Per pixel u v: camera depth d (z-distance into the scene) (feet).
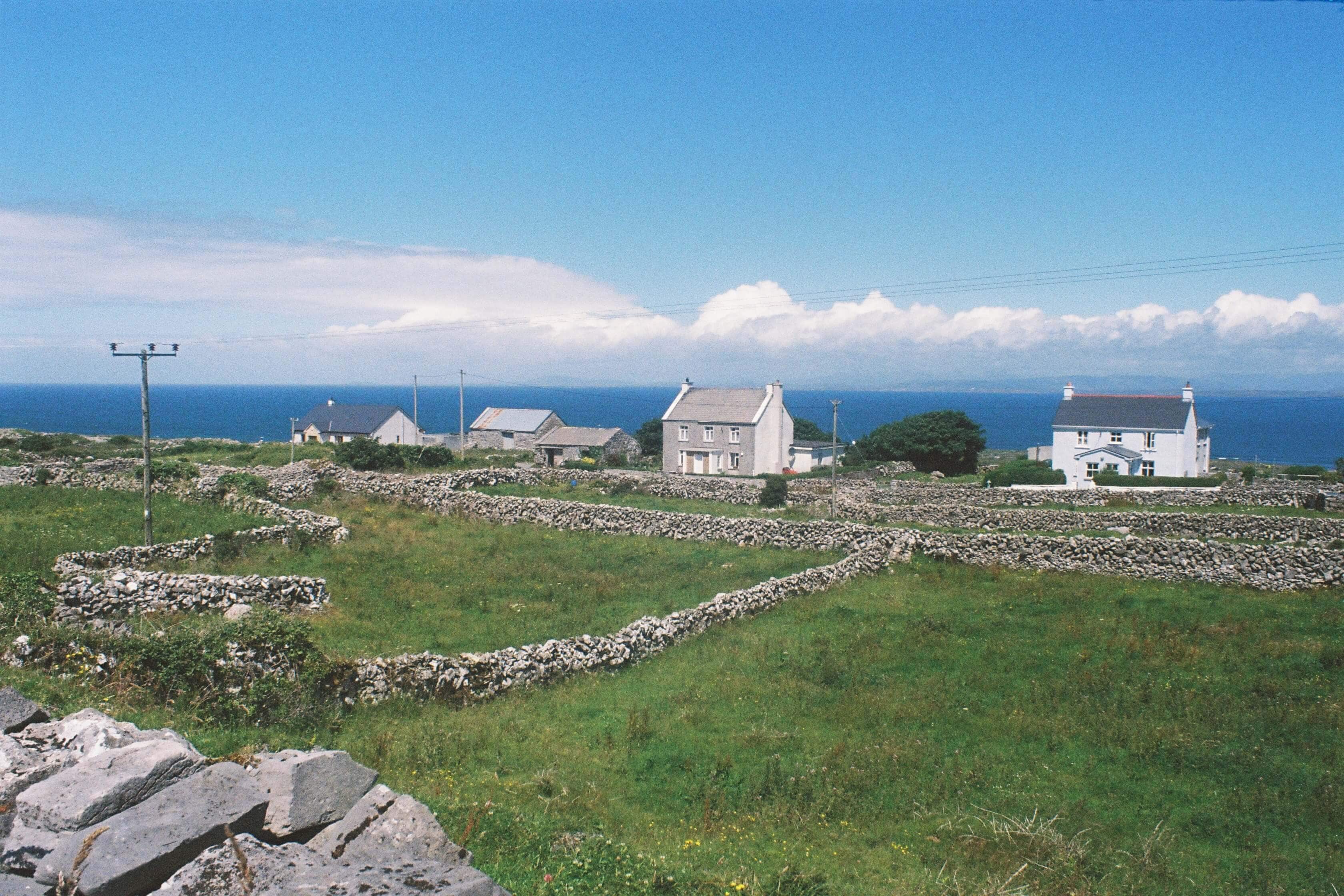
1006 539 107.14
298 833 24.71
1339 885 39.86
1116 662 69.51
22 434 240.53
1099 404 228.22
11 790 24.61
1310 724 56.34
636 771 48.88
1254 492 149.48
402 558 102.22
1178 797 48.44
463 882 21.57
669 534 124.16
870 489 174.09
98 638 51.26
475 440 332.80
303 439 336.08
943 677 66.59
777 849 40.78
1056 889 38.83
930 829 44.37
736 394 264.93
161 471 145.07
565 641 66.59
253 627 54.65
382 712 54.29
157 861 20.84
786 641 76.23
